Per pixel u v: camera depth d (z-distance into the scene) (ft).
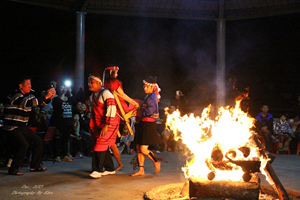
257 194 12.98
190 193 13.52
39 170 20.95
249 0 36.63
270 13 36.29
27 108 19.90
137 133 19.65
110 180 18.26
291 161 26.50
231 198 13.12
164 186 15.90
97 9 36.27
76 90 35.55
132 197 14.65
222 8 37.52
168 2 37.06
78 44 35.60
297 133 31.91
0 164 23.11
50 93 20.30
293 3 34.76
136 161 20.25
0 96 42.86
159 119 33.50
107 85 19.76
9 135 19.63
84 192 15.53
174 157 28.50
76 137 27.40
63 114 25.82
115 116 19.35
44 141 25.02
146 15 37.50
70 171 21.03
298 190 16.03
